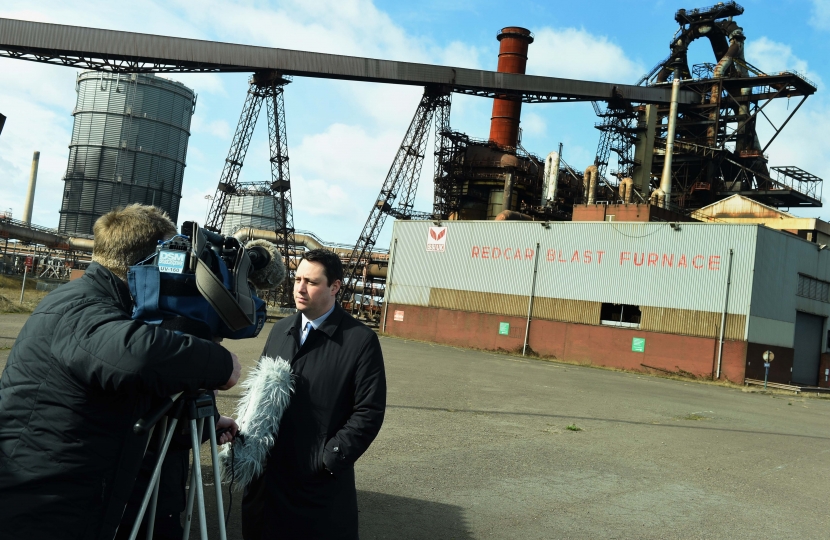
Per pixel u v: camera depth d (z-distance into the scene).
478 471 7.20
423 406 11.88
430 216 55.88
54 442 2.20
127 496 2.34
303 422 3.20
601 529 5.50
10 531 2.14
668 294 32.88
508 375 21.30
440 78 50.91
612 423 11.95
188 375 2.29
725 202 48.22
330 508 3.18
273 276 3.02
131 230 2.53
